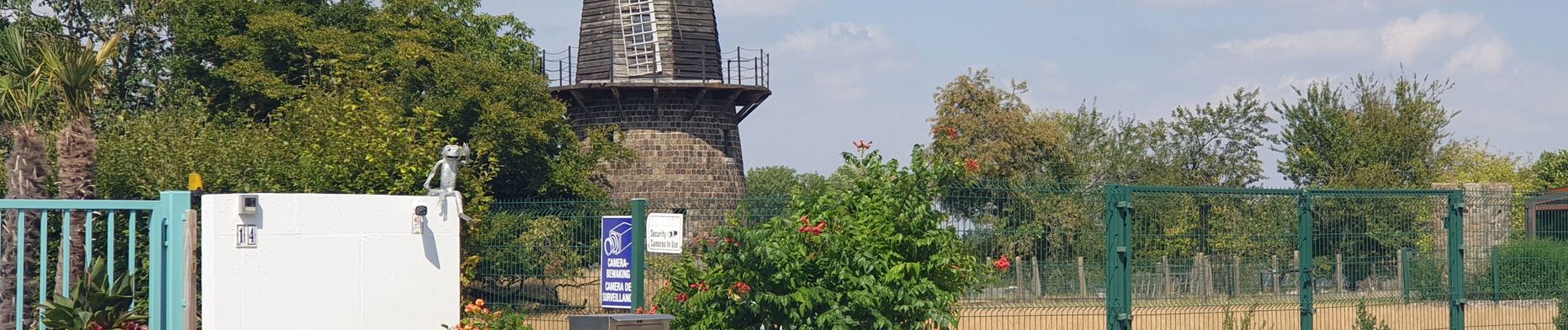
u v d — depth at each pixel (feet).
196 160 57.06
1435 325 49.80
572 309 47.65
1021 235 43.34
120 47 114.52
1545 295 52.06
